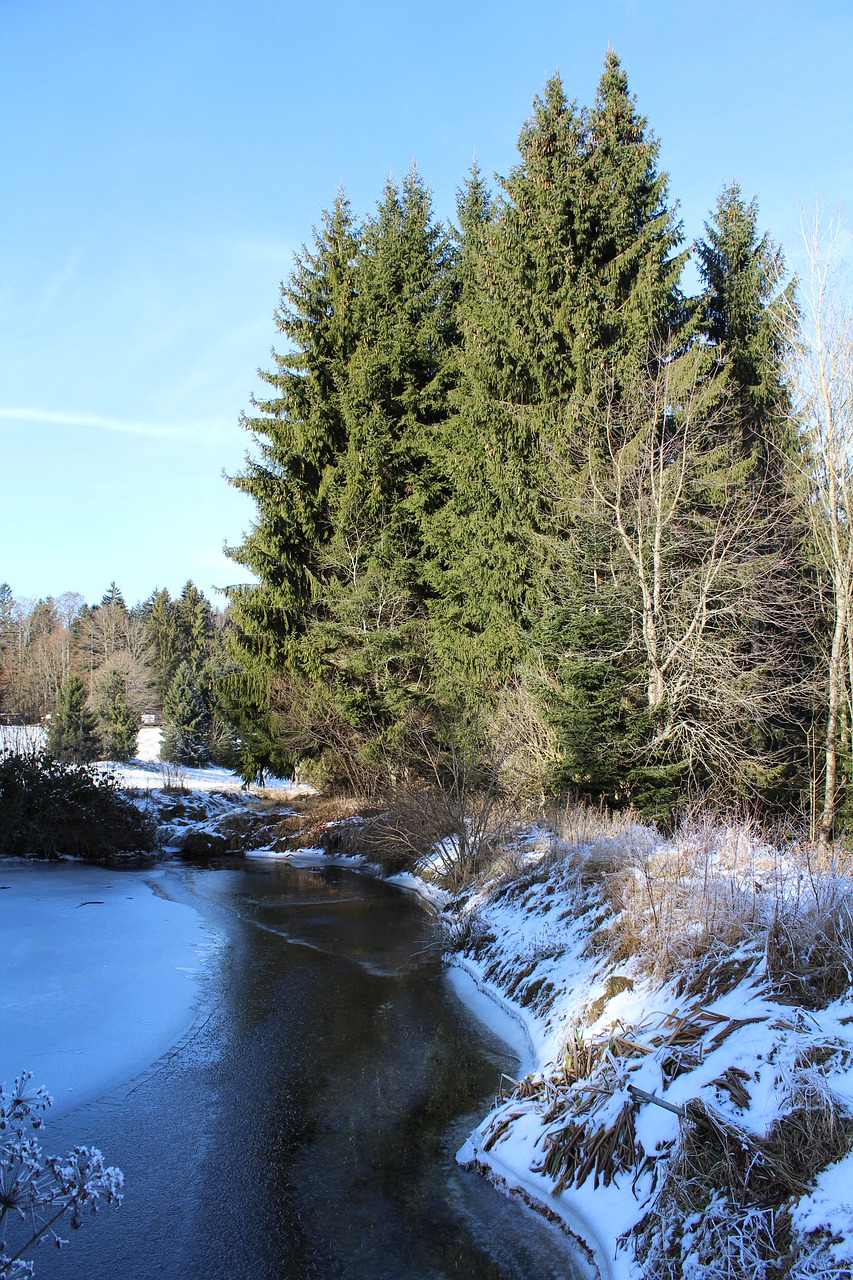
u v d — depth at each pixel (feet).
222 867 68.23
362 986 32.81
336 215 88.69
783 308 61.62
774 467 66.44
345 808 80.23
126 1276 13.78
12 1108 11.80
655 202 63.46
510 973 31.45
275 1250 14.65
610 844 34.83
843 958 16.89
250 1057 24.63
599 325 58.80
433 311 85.10
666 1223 13.43
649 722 49.11
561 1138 17.31
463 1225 15.64
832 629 61.00
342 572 79.41
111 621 269.85
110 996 29.19
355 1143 19.13
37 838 67.10
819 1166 12.40
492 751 55.83
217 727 181.47
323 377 81.76
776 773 54.54
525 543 62.59
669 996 20.42
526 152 65.82
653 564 55.01
